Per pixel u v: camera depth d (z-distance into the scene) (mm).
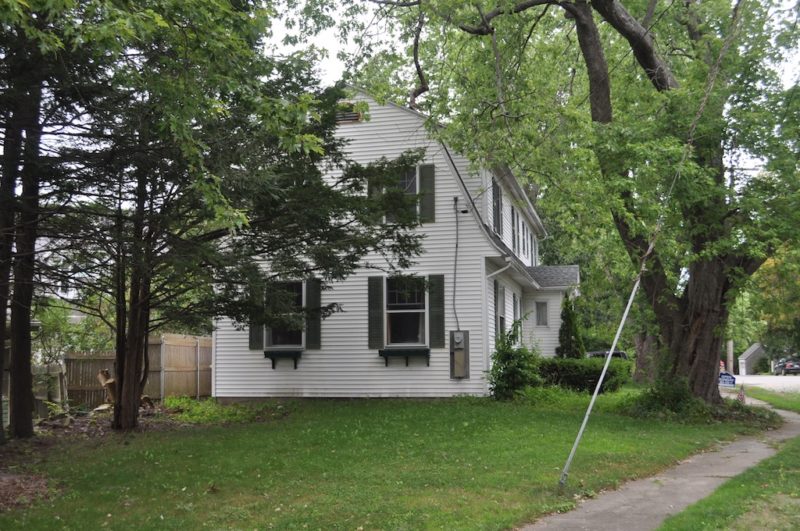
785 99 12844
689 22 15312
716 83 13203
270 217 11609
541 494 7242
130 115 8648
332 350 17062
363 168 13359
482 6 14836
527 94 14805
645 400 14062
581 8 14750
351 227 13477
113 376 17016
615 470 8438
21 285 11008
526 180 16844
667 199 11914
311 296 17188
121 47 6656
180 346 18266
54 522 6598
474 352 16422
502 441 10289
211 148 9062
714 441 11133
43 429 13203
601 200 12672
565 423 12219
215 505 7109
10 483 8297
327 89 12570
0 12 5660
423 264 16766
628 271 14969
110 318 20062
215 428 12695
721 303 14383
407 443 10289
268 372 17312
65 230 9680
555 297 25156
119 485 8125
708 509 6535
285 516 6582
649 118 13789
